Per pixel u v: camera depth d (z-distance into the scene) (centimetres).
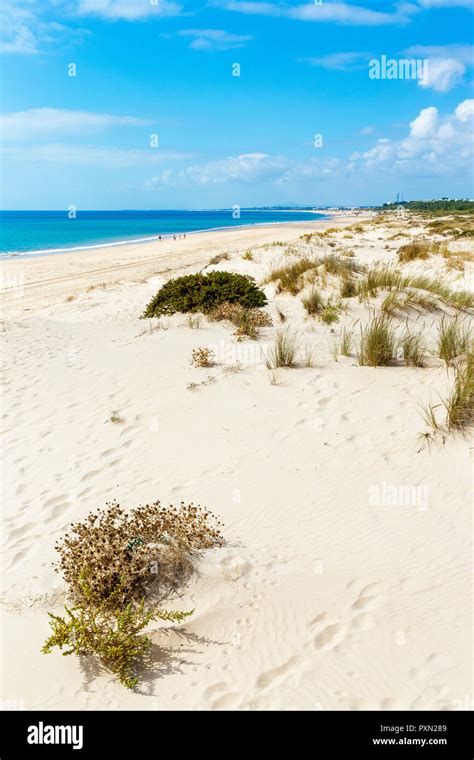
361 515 530
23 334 1352
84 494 604
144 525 488
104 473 650
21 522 561
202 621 407
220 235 7156
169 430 747
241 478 611
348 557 474
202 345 1130
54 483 636
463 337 946
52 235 8656
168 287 1559
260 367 931
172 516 499
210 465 645
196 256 3831
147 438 730
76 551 459
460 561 457
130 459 679
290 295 1570
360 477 593
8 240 7369
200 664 378
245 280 1539
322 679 358
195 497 579
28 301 2277
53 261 3994
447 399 701
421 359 876
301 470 616
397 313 1205
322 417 727
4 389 967
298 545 493
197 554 470
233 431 722
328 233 4081
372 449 639
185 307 1448
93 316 1714
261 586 438
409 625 394
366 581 443
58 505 586
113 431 764
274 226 10231
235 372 924
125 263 3641
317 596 427
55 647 394
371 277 1455
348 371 867
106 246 5809
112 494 598
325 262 1753
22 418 841
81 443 737
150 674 374
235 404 799
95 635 397
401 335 1046
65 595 446
